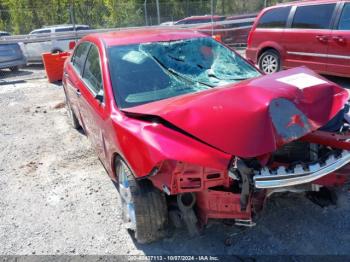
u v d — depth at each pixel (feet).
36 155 16.47
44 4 72.23
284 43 26.27
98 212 11.51
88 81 13.26
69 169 14.76
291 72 10.30
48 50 47.16
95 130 12.07
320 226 10.15
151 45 12.46
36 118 22.43
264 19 28.02
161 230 9.38
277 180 7.89
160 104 9.52
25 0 70.95
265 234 9.94
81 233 10.52
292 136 8.09
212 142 7.86
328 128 9.03
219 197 8.37
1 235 10.66
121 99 10.44
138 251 9.59
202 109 8.47
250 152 7.67
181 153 7.79
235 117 8.10
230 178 8.13
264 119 8.01
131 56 11.87
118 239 10.14
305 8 24.91
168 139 8.14
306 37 24.56
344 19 22.52
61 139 18.29
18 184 13.79
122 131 9.11
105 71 11.34
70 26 50.75
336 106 9.09
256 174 7.82
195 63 12.20
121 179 10.02
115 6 69.26
